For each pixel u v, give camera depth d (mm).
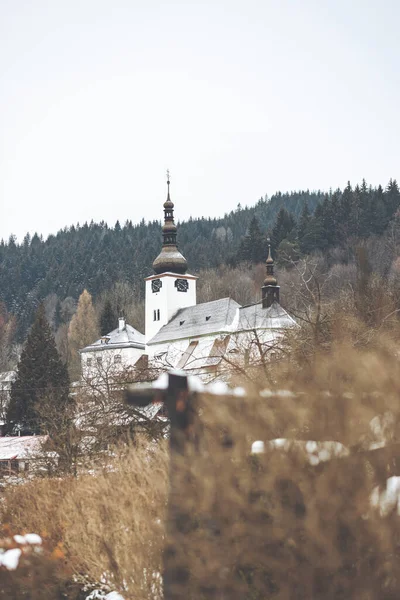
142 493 15742
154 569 15234
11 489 25312
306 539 9891
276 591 10359
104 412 40812
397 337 16547
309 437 10469
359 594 9375
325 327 26344
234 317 126312
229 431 11602
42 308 114562
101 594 17859
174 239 144375
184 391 12414
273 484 10359
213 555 11039
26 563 19781
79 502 19703
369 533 9422
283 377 12992
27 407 102312
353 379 10875
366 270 32562
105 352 153500
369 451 9867
